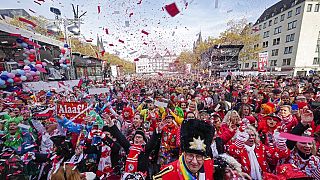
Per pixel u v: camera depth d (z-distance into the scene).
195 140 1.41
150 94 8.44
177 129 3.52
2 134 3.16
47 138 3.40
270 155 2.36
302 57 35.44
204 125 1.50
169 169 1.58
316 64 35.59
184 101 6.07
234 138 2.55
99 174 2.97
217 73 26.95
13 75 5.35
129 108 5.08
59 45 11.70
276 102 5.98
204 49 34.34
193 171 1.45
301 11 34.28
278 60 40.25
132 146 2.73
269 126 3.08
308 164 1.99
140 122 4.32
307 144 2.02
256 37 29.44
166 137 3.51
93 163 3.13
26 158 2.79
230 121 3.17
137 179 2.04
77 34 11.46
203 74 31.22
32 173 2.70
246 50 29.33
